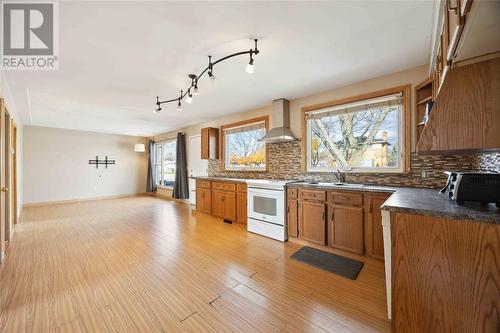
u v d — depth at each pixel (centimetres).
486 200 132
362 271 233
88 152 701
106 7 161
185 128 657
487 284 111
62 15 169
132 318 164
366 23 185
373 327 154
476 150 145
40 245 309
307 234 307
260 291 199
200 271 236
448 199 163
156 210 548
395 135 288
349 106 323
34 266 246
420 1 160
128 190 789
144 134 785
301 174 376
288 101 393
